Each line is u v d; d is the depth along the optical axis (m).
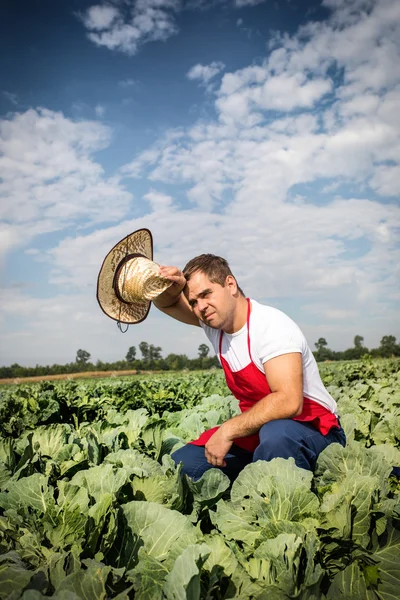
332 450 2.88
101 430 5.32
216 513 2.52
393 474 3.53
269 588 1.80
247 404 3.62
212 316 3.29
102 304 3.66
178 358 116.06
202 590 1.88
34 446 3.91
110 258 3.64
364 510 2.27
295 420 3.15
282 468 2.64
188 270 3.39
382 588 2.07
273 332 3.17
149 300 3.65
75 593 1.75
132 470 3.04
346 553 2.18
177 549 2.09
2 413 8.72
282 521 2.20
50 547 2.35
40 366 114.19
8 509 2.66
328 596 1.98
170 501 2.80
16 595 1.76
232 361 3.47
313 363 3.36
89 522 2.35
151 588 1.91
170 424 6.46
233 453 3.54
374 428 5.02
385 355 93.06
